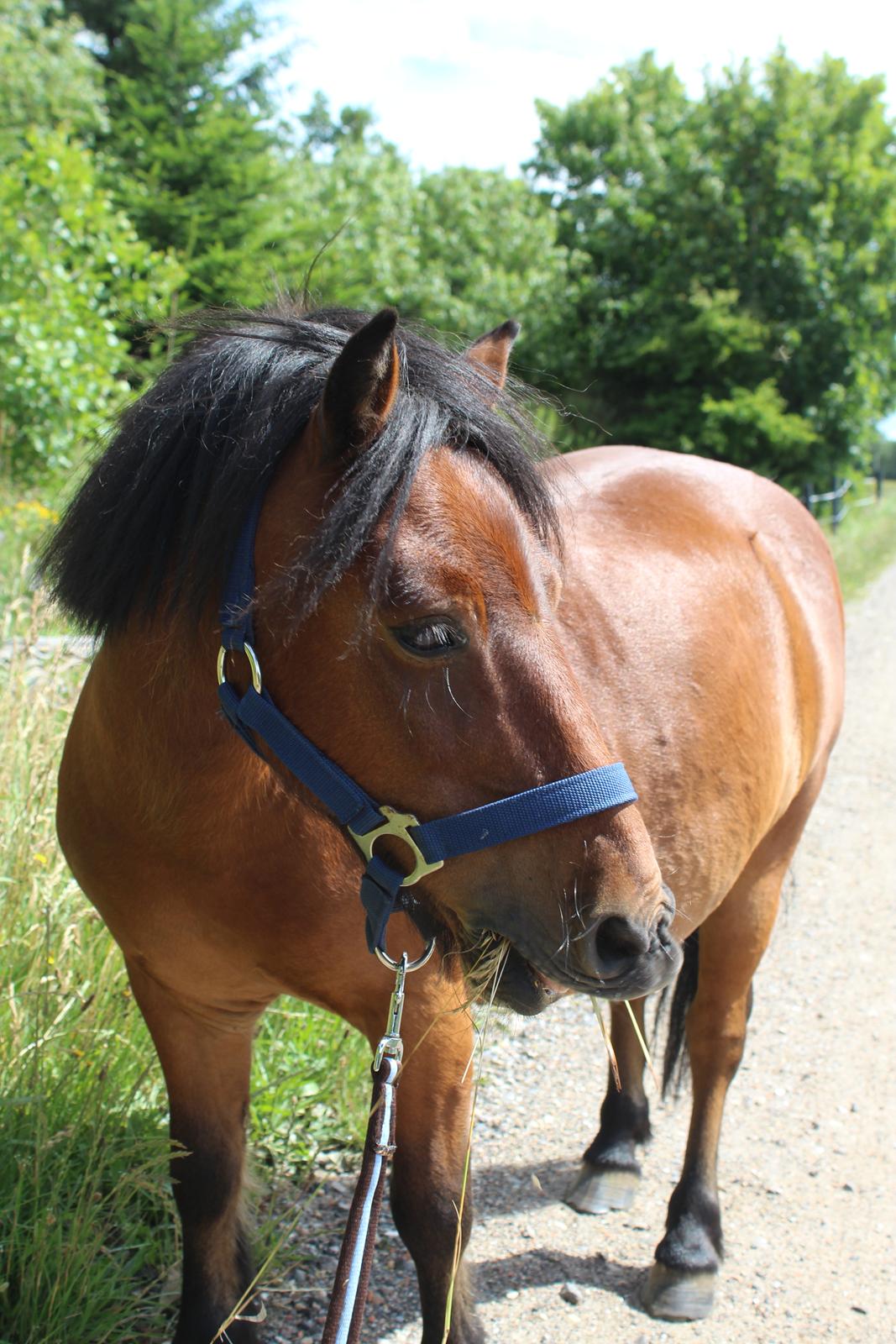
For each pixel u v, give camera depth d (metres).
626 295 16.33
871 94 14.85
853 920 4.33
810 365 15.20
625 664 2.08
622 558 2.25
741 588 2.49
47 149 8.21
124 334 8.33
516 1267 2.40
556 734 1.42
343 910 1.65
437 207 20.14
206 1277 1.95
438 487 1.41
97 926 2.69
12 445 6.82
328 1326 1.35
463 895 1.50
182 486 1.58
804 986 3.78
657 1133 3.03
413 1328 2.18
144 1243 2.14
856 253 14.88
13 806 2.66
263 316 1.68
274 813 1.60
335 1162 2.63
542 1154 2.82
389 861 1.51
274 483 1.51
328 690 1.45
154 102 13.96
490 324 17.36
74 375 7.10
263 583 1.49
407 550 1.37
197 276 12.22
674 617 2.22
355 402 1.40
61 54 13.84
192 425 1.58
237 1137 1.96
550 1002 1.61
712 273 15.29
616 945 1.45
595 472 2.57
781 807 2.63
